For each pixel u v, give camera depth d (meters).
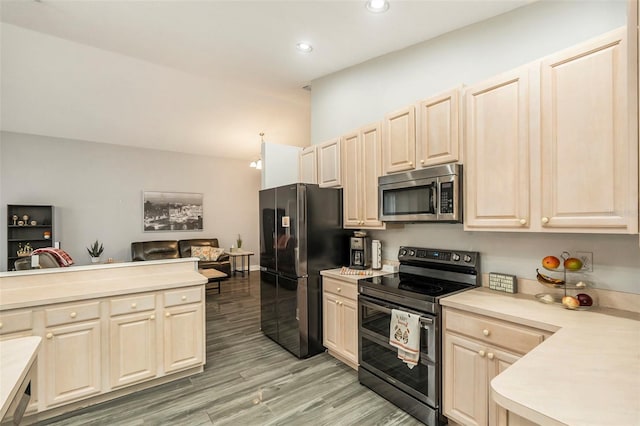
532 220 1.70
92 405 2.20
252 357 3.00
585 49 1.49
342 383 2.50
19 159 5.36
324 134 3.72
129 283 2.48
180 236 7.00
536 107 1.67
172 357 2.50
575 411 0.76
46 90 4.32
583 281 1.80
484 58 2.30
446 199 2.09
